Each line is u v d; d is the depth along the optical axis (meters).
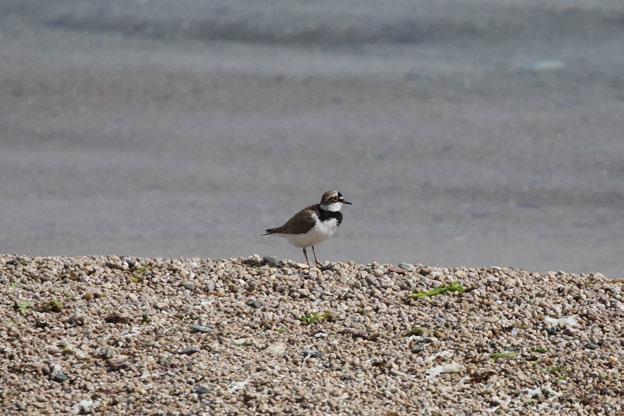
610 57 30.22
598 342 9.79
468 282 10.97
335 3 35.44
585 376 9.19
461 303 10.45
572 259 18.94
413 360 9.41
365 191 22.94
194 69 30.55
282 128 26.58
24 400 8.69
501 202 22.39
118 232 20.08
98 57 31.81
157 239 19.73
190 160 24.78
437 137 25.84
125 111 27.78
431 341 9.70
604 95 28.02
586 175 23.50
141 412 8.49
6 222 20.58
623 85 28.53
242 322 9.99
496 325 10.04
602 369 9.29
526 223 21.30
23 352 9.37
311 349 9.53
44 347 9.44
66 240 19.50
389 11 34.19
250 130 26.52
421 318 10.13
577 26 32.50
